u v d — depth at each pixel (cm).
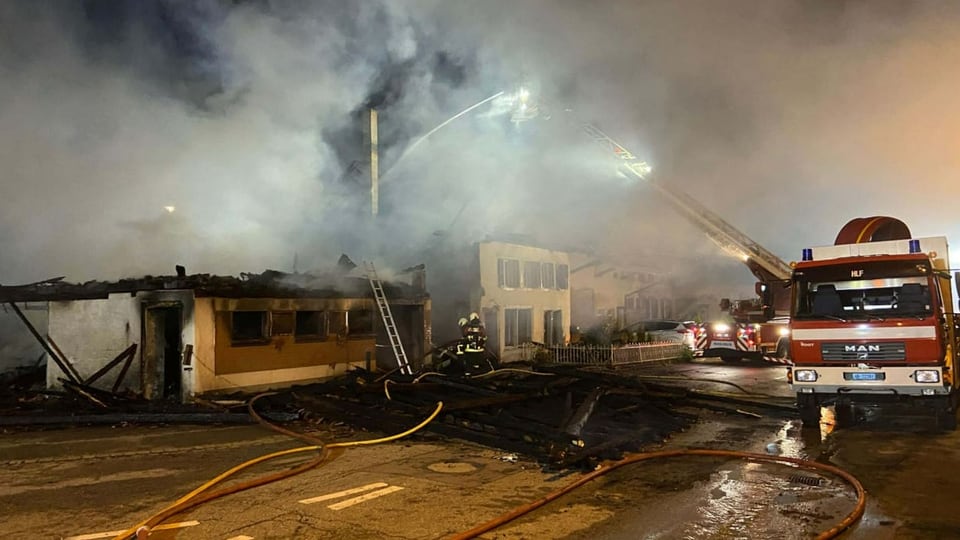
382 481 655
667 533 498
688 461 756
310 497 596
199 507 564
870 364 908
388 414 952
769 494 610
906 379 886
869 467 714
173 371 1259
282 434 908
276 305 1290
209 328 1166
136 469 705
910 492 611
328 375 1395
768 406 1121
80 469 707
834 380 929
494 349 2002
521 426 811
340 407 1002
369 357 1491
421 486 636
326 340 1401
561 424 859
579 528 511
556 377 1380
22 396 1252
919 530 503
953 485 634
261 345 1257
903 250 943
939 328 876
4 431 946
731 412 1094
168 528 508
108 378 1270
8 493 608
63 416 997
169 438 885
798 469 713
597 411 1029
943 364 873
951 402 910
